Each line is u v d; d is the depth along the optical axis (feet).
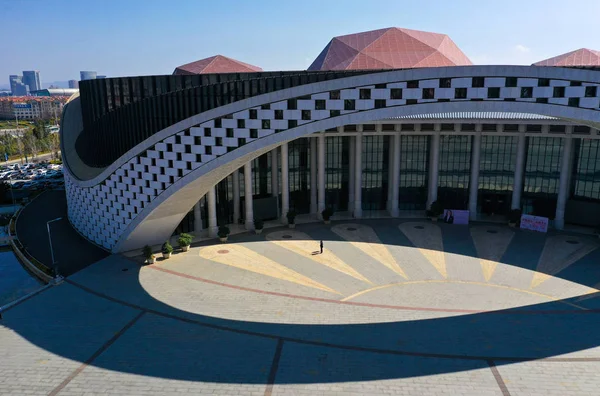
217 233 164.14
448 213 178.09
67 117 229.66
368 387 74.69
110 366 82.02
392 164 187.42
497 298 110.32
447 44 221.25
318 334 92.43
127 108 162.40
